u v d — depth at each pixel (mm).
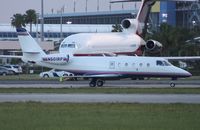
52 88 150750
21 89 146375
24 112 87312
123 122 75125
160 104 100750
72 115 83375
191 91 138375
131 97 120125
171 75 178250
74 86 166750
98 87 158375
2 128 69125
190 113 85750
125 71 177500
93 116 82188
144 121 76062
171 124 72875
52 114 84625
